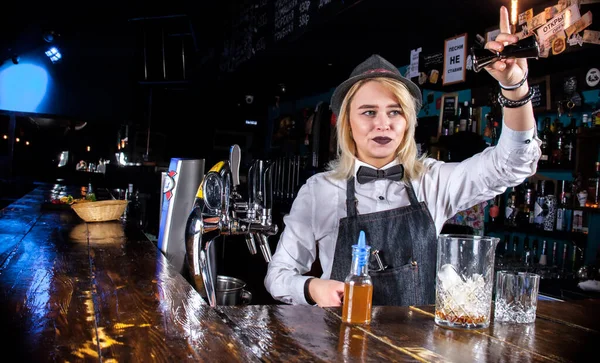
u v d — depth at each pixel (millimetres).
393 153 1729
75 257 1800
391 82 1610
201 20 5812
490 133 3148
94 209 2869
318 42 3812
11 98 8766
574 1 2225
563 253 2924
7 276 1434
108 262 1718
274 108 7125
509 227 3057
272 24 4156
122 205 3029
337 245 1594
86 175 8461
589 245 2801
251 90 6445
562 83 2887
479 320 1042
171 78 7695
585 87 2754
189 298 1215
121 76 9242
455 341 956
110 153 9656
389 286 1536
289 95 6305
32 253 1850
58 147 9227
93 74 9117
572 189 2805
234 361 787
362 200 1685
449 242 1064
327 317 1095
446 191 1693
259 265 4449
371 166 1734
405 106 1618
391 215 1587
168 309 1106
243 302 1812
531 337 1003
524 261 3004
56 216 3191
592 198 2707
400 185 1695
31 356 790
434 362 833
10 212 3301
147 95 9195
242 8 4914
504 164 1488
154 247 2105
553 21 2328
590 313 1227
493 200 3309
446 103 3576
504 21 1283
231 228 1468
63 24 8805
